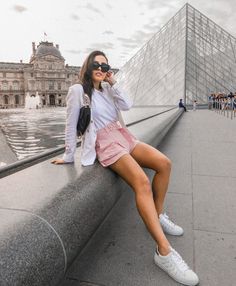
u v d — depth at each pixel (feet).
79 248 6.21
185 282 6.56
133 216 10.12
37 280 4.52
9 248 4.34
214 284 6.59
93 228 7.08
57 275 5.16
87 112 8.35
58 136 27.02
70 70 388.37
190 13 175.42
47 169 8.24
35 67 373.81
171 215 10.08
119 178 9.16
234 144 23.36
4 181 7.11
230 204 10.95
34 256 4.57
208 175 14.70
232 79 147.64
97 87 9.05
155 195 8.78
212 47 159.22
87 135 8.61
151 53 184.65
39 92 376.89
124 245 8.21
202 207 10.73
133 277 6.82
